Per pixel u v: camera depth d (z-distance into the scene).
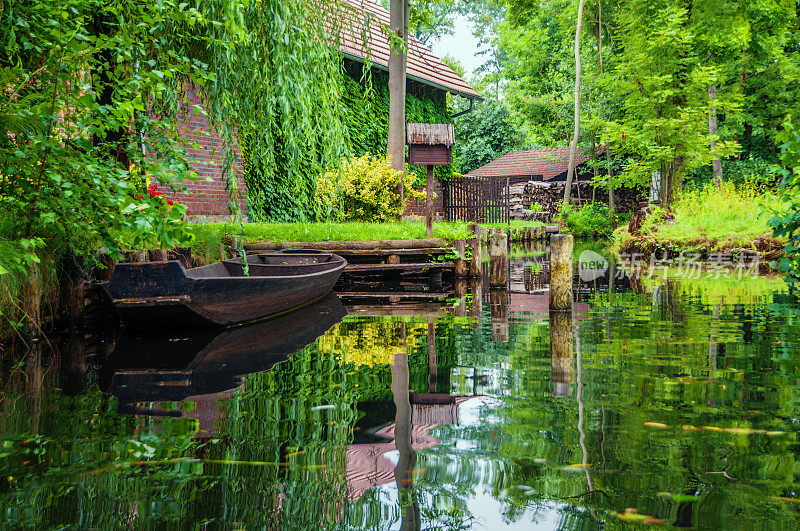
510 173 33.22
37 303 5.07
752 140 25.94
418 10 16.20
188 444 2.43
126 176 4.09
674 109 17.39
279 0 5.58
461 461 2.20
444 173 21.23
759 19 18.55
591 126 19.77
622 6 19.81
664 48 17.09
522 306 7.14
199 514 1.79
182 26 5.53
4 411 2.95
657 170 18.19
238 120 6.05
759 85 24.12
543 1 26.05
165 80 5.41
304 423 2.71
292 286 6.49
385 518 1.74
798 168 6.88
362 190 12.76
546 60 28.34
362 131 17.34
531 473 2.07
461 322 5.91
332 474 2.09
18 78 3.92
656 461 2.16
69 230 4.69
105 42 3.86
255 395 3.22
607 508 1.80
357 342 4.86
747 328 5.00
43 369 3.98
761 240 11.84
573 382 3.36
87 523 1.74
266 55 5.73
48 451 2.36
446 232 11.30
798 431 2.47
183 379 3.62
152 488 1.99
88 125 4.00
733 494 1.89
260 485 2.01
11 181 4.04
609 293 7.80
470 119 39.19
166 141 4.52
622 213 28.05
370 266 10.47
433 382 3.45
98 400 3.16
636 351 4.18
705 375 3.44
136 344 4.92
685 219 14.18
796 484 1.96
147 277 5.08
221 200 12.66
